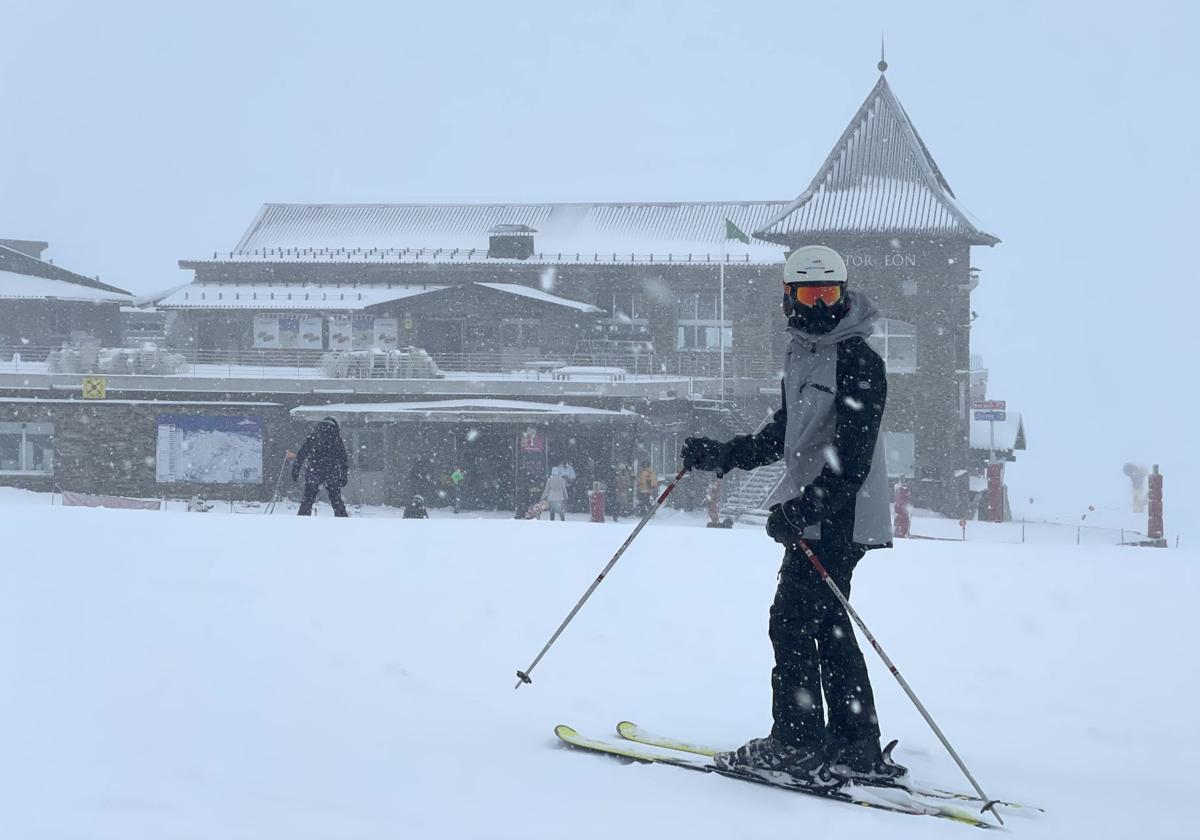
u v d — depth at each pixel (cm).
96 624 541
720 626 654
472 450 4253
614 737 430
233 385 4288
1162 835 357
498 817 327
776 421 442
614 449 4194
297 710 428
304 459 1745
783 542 411
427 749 393
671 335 5525
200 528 980
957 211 4725
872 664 601
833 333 405
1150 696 543
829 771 388
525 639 598
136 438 4256
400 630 593
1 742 363
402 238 6094
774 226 4828
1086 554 1116
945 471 4703
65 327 6425
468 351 5288
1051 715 508
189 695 435
